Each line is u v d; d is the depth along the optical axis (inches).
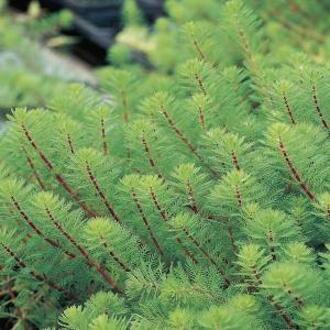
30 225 41.0
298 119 42.4
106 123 43.4
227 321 33.8
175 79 51.4
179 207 40.5
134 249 40.3
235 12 48.5
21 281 44.4
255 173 40.4
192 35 48.4
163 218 40.4
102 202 41.7
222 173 42.8
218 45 49.7
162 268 41.1
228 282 40.5
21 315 44.8
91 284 43.9
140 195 40.0
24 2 97.3
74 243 40.8
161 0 88.7
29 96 60.9
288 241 39.1
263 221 37.4
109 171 42.5
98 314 38.6
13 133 42.5
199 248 40.2
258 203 39.7
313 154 40.8
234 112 44.5
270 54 51.7
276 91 42.2
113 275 41.5
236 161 40.2
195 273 39.7
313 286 35.3
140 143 41.9
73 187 43.5
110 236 38.9
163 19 62.3
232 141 39.9
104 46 85.3
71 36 89.0
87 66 83.7
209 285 39.2
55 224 40.2
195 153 43.4
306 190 40.2
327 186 40.0
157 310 38.7
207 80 44.4
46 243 41.6
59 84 63.3
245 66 48.2
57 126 42.6
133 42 73.4
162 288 38.9
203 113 42.6
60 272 42.7
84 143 43.0
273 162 40.5
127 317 40.3
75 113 46.3
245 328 34.6
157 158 42.3
